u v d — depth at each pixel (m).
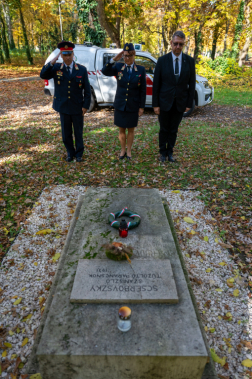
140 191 3.71
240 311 2.58
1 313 2.53
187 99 4.95
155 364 1.77
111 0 15.64
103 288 2.17
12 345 2.26
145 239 2.75
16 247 3.35
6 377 2.04
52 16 28.94
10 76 18.72
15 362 2.13
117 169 5.25
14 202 4.23
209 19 18.47
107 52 8.92
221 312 2.57
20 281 2.89
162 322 1.96
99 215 3.14
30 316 2.50
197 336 1.86
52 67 4.69
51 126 7.84
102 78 9.05
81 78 4.84
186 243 3.46
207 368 1.93
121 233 2.72
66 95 4.89
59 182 4.80
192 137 6.99
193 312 2.04
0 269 3.04
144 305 2.09
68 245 2.96
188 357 1.74
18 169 5.20
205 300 2.69
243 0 20.59
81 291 2.14
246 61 33.78
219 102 12.02
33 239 3.50
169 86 4.75
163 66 4.73
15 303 2.63
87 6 12.81
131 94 4.90
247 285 2.86
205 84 9.33
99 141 6.62
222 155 5.87
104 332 1.87
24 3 25.34
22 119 8.62
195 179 4.90
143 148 6.21
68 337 1.84
